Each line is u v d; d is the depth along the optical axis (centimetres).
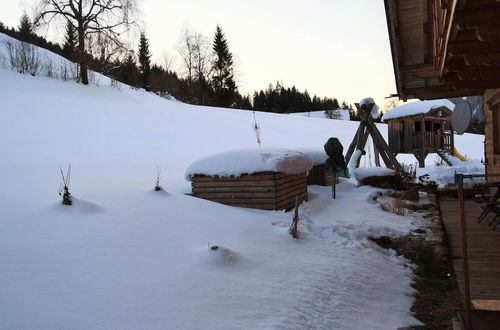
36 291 312
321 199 905
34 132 1446
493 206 724
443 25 414
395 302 439
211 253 437
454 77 609
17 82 2406
